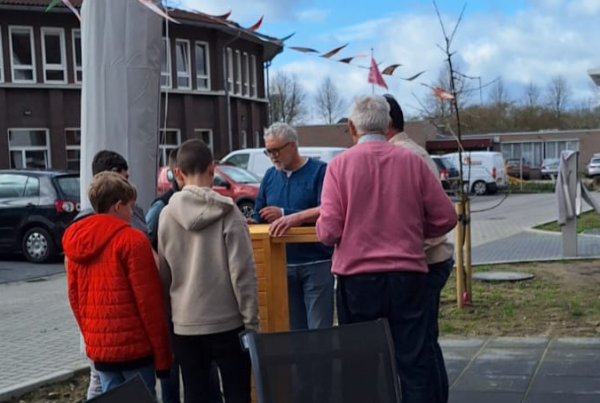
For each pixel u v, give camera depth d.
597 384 5.39
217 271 3.86
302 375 2.96
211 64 35.47
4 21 30.66
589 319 7.50
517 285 9.66
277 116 67.56
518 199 32.38
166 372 3.85
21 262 14.48
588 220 20.08
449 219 3.96
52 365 6.75
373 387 3.05
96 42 5.38
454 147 58.84
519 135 66.56
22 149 31.16
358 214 3.88
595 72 21.11
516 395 5.24
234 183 19.38
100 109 5.40
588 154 65.25
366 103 4.02
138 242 3.77
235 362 3.95
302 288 5.03
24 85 30.95
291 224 4.40
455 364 6.09
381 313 3.88
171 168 4.78
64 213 14.11
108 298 3.76
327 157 20.47
